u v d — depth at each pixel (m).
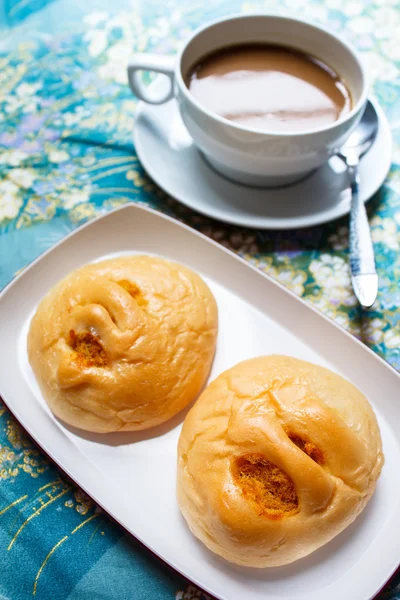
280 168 0.44
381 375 0.40
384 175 0.46
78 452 0.39
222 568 0.37
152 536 0.37
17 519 0.38
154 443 0.40
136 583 0.37
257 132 0.41
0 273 0.45
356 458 0.36
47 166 0.49
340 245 0.46
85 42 0.54
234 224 0.45
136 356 0.39
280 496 0.36
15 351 0.42
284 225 0.45
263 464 0.36
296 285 0.45
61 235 0.47
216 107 0.44
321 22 0.54
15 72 0.53
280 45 0.46
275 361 0.39
